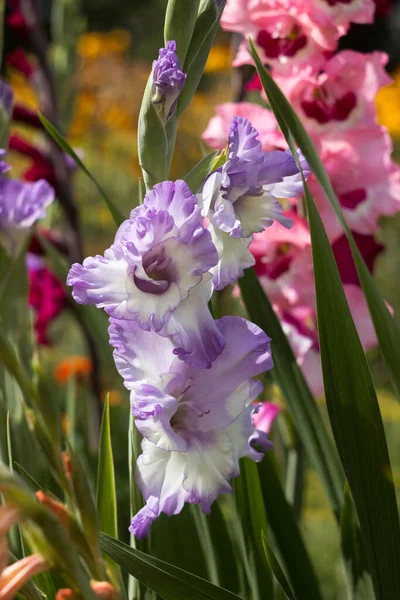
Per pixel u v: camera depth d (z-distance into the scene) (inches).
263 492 54.9
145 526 43.3
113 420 98.6
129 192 193.0
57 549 39.0
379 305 50.1
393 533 48.3
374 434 47.8
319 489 115.0
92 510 40.4
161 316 41.8
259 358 43.9
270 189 44.9
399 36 271.7
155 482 43.4
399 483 111.5
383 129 60.9
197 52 46.0
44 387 40.2
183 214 42.0
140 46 299.0
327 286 47.2
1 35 77.4
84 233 176.2
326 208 60.6
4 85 57.7
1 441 48.5
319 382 63.7
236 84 68.9
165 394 43.1
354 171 61.1
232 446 44.1
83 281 41.6
